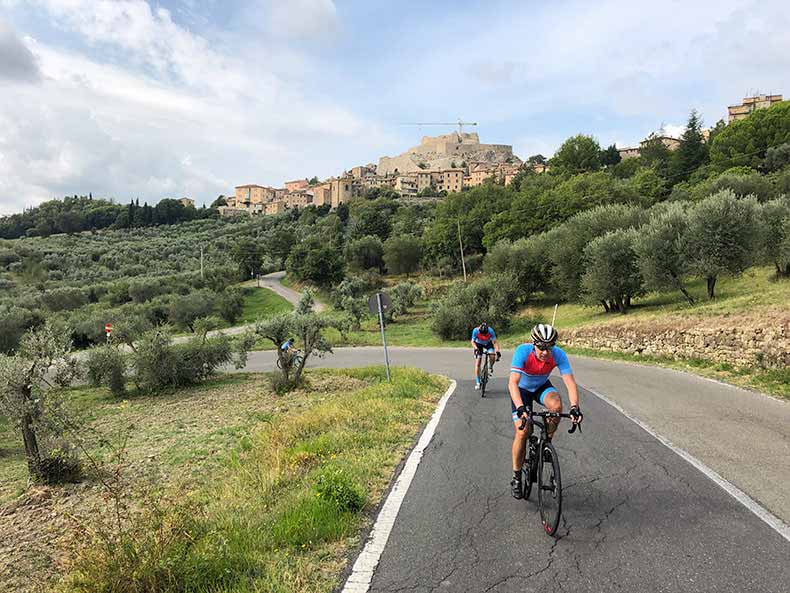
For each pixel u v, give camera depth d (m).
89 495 7.44
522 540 3.94
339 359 24.75
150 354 18.77
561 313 35.94
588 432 7.32
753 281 27.06
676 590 3.18
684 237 24.00
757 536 3.89
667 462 5.80
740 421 7.74
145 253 95.81
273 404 14.00
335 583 3.38
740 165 66.12
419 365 20.55
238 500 5.15
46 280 69.06
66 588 3.54
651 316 21.91
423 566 3.58
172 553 3.49
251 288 80.44
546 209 62.53
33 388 9.02
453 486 5.21
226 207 198.62
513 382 4.60
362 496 4.69
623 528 4.10
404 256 80.94
